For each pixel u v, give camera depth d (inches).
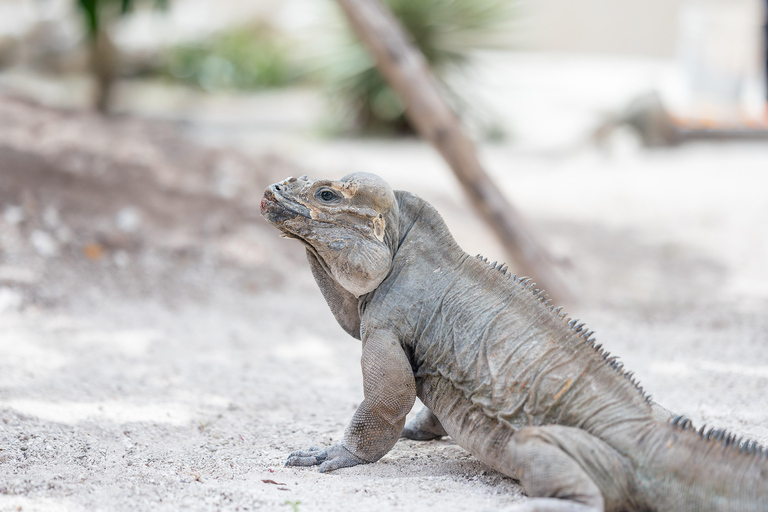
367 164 880.9
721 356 409.4
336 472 257.3
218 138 963.3
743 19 1151.6
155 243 571.2
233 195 661.9
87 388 350.9
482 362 237.3
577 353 231.8
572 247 647.1
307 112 1243.8
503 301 242.4
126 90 1342.3
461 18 1067.3
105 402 334.0
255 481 248.7
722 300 521.7
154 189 635.5
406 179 813.2
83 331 437.1
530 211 746.8
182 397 350.6
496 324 238.8
